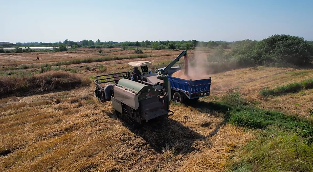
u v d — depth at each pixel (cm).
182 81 1017
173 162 609
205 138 730
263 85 1373
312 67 2006
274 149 552
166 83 818
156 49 6662
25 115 971
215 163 574
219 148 650
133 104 754
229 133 748
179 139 739
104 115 978
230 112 907
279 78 1569
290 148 529
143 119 767
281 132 678
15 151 684
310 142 607
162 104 810
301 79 1473
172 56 3853
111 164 594
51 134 788
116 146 689
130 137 755
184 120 885
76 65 2778
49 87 1427
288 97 1104
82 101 1182
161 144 720
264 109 939
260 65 2202
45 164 596
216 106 1015
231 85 1438
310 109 902
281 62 2083
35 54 5100
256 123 777
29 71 2155
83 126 856
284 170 457
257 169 479
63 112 1007
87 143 705
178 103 1085
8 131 811
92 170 572
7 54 5091
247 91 1231
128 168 590
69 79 1526
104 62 3142
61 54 5056
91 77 1797
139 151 676
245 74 1803
